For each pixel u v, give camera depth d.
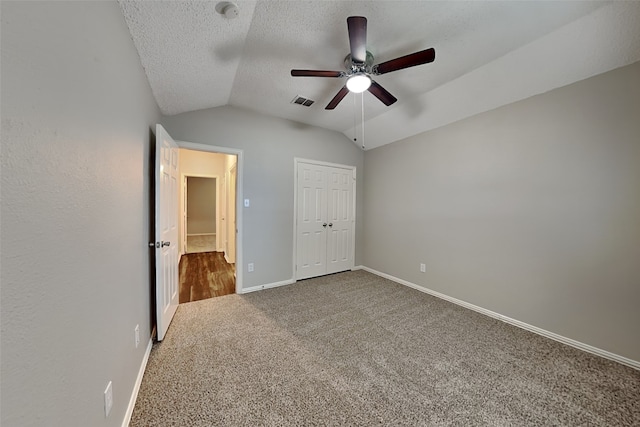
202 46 1.72
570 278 2.08
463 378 1.66
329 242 4.05
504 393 1.53
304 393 1.51
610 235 1.88
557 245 2.15
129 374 1.36
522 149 2.37
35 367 0.60
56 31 0.69
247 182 3.23
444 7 1.58
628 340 1.80
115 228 1.18
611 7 1.55
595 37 1.73
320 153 3.89
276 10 1.57
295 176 3.64
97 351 0.95
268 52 2.00
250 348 1.96
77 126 0.81
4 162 0.50
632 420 1.34
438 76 2.38
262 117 3.32
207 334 2.16
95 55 0.95
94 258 0.94
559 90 2.13
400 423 1.31
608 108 1.88
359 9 1.58
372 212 4.23
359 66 1.82
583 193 2.01
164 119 2.72
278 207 3.49
